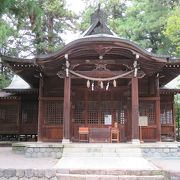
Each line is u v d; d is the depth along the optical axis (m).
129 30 31.84
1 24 19.23
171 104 20.84
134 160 12.52
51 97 17.77
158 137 17.31
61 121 17.67
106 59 15.77
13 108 22.78
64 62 15.56
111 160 12.52
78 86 18.27
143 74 15.78
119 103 18.27
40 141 17.31
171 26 20.81
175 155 14.61
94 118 18.20
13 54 32.16
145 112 17.81
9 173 9.90
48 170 9.94
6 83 30.33
